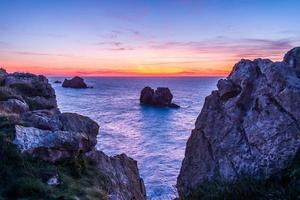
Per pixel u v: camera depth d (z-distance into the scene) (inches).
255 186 644.7
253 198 618.5
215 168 925.8
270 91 884.6
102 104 6087.6
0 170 699.4
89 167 923.4
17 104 1120.2
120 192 943.7
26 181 684.7
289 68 907.4
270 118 835.4
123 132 3245.6
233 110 983.6
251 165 804.0
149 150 2455.7
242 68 1059.9
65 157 872.3
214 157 962.7
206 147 1026.1
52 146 855.1
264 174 721.6
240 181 673.6
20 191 649.6
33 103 1306.6
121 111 5137.8
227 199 639.8
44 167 791.7
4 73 1534.2
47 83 1513.3
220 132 991.6
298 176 650.2
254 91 959.6
